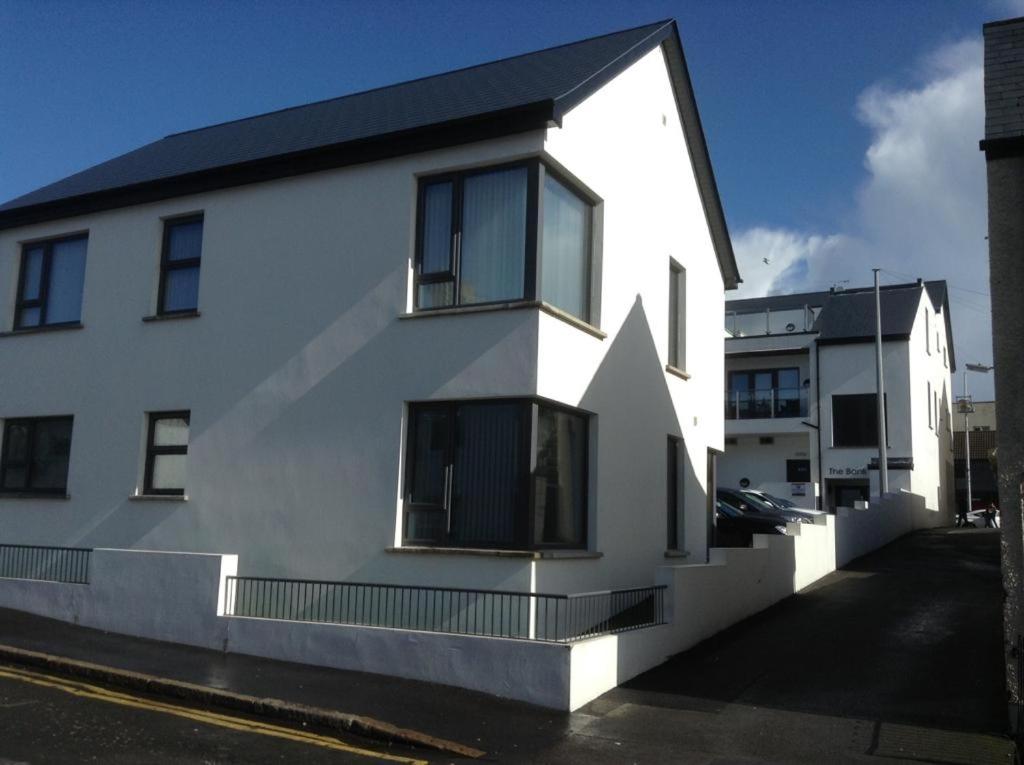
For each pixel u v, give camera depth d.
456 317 12.39
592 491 13.25
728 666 11.15
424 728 8.55
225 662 10.63
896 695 9.93
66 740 7.80
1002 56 10.81
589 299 13.65
